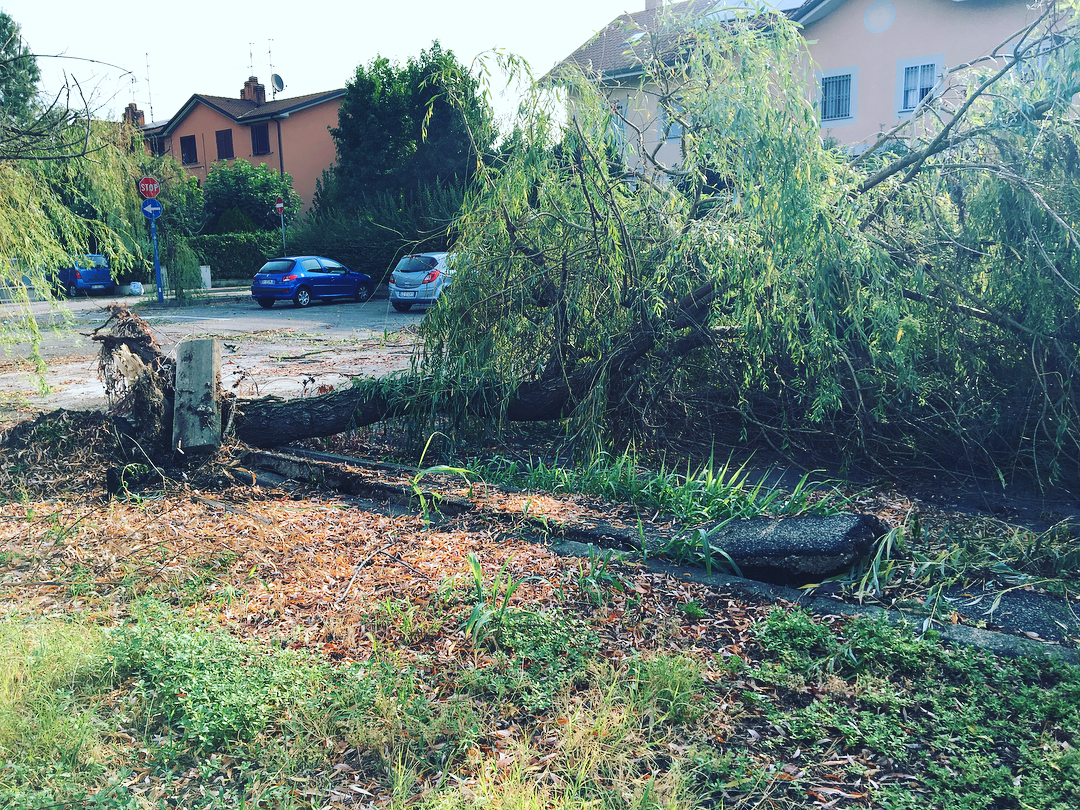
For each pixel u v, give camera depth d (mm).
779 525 4730
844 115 21375
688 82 6453
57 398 9961
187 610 3945
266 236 34406
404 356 13273
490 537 4961
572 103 6641
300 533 5004
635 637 3662
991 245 6348
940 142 6039
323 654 3459
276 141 42156
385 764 2740
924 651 3445
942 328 6441
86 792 2570
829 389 6113
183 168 25188
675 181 6992
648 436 6906
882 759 2771
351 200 29750
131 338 6672
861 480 6336
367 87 29781
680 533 4801
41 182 8133
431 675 3320
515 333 7043
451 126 29219
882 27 20547
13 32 6754
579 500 5566
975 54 19703
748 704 3121
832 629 3732
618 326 6949
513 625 3666
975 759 2715
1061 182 5875
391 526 5211
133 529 5082
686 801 2512
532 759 2766
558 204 6930
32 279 8062
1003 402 6336
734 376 6875
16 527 5191
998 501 5801
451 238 7438
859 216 6359
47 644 3428
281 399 7289
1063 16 5852
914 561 4461
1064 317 5949
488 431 7246
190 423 6457
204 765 2736
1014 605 4004
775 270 5977
